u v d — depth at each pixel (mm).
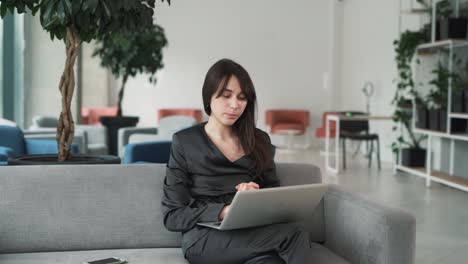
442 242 3928
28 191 2039
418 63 7133
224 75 1992
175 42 11430
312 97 11672
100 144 6301
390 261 1770
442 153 7074
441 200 5539
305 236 1798
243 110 2049
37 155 2928
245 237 1810
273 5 11547
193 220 1872
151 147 4102
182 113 11188
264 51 11562
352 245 1969
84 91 10273
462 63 6379
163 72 11438
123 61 7137
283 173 2297
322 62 11648
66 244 2053
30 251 2035
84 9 2342
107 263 1823
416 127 7039
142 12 2590
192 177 2037
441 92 6480
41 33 6516
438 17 6605
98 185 2104
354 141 10727
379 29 9805
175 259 1940
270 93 11617
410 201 5477
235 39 11508
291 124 10875
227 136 2096
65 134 2742
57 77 6703
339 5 11336
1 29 5809
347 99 11195
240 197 1644
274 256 1783
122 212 2102
